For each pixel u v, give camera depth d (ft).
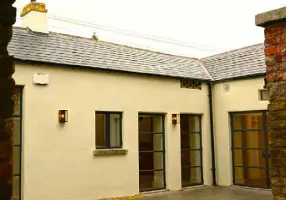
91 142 31.86
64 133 30.35
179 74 38.63
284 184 9.63
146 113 36.47
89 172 31.40
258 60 38.58
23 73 28.63
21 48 29.94
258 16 10.43
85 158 31.32
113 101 33.60
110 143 33.68
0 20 6.59
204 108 40.81
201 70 42.50
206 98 41.16
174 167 37.29
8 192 6.29
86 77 32.12
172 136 37.55
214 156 40.78
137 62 37.04
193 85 40.19
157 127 37.81
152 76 36.52
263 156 36.52
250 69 38.06
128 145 34.24
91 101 32.19
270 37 10.29
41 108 29.35
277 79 10.03
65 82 30.83
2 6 6.62
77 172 30.71
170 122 37.52
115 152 32.96
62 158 30.01
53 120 29.89
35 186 28.43
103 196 31.99
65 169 30.09
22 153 28.32
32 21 33.76
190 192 35.70
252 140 40.68
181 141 39.73
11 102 6.55
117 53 37.01
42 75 29.45
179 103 38.55
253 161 40.98
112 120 34.09
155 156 37.42
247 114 38.65
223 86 40.34
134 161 34.53
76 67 31.35
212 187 38.83
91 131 31.96
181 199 31.91
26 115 28.50
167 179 36.81
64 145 30.25
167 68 38.86
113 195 32.63
